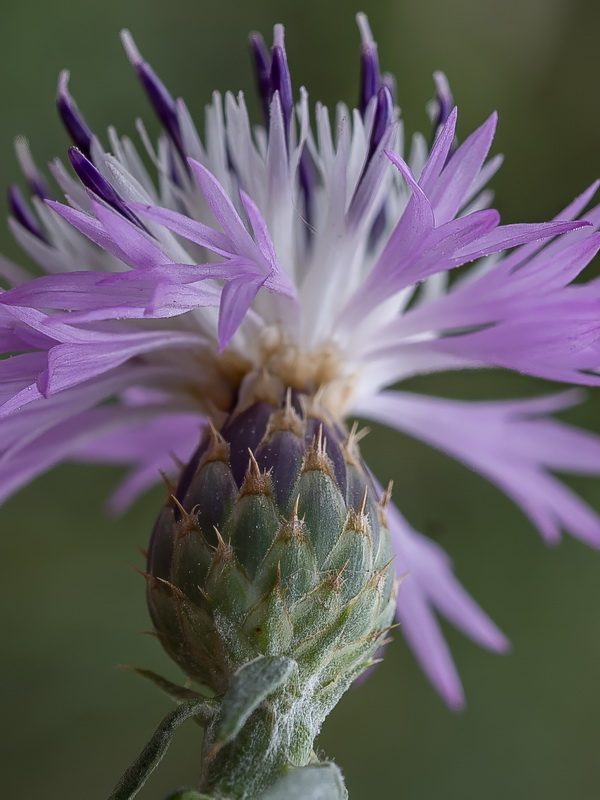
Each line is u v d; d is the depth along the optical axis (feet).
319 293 0.34
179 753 0.57
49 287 0.30
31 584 0.59
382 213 0.35
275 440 0.32
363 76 0.36
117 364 0.32
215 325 0.33
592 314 0.32
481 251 0.31
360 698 0.60
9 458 0.34
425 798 0.59
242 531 0.31
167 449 0.39
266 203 0.33
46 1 0.60
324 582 0.31
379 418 0.37
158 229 0.32
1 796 0.55
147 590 0.32
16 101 0.60
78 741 0.57
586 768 0.60
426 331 0.34
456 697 0.38
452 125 0.31
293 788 0.30
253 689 0.29
